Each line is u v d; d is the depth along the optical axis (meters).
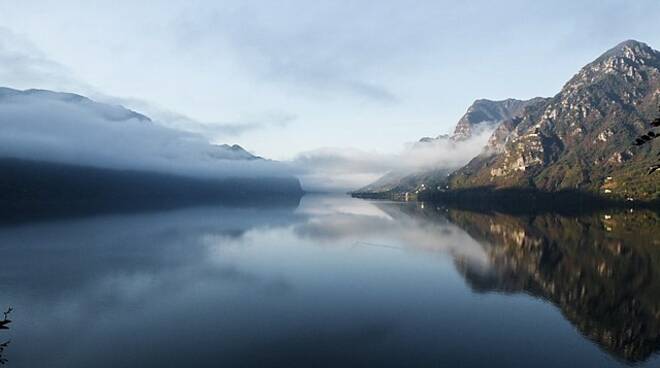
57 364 43.44
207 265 89.81
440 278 79.81
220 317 56.47
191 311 58.75
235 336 50.25
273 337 50.00
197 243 120.44
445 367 43.19
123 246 111.94
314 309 60.12
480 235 142.12
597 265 92.31
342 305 62.03
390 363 43.91
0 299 63.34
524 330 53.84
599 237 131.38
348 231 155.62
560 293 70.81
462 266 91.12
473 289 72.19
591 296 69.38
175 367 42.66
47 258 93.75
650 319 58.59
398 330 52.78
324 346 47.62
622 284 76.75
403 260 97.31
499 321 56.75
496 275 83.06
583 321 57.53
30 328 52.41
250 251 108.50
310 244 121.19
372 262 94.88
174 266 88.00
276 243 122.88
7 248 105.25
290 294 67.56
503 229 159.00
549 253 106.94
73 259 93.38
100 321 54.78
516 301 65.69
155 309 59.59
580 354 47.28
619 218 193.00
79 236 128.38
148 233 141.00
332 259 98.06
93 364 43.41
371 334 51.28
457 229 161.75
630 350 48.66
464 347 48.09
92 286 70.81
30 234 129.62
